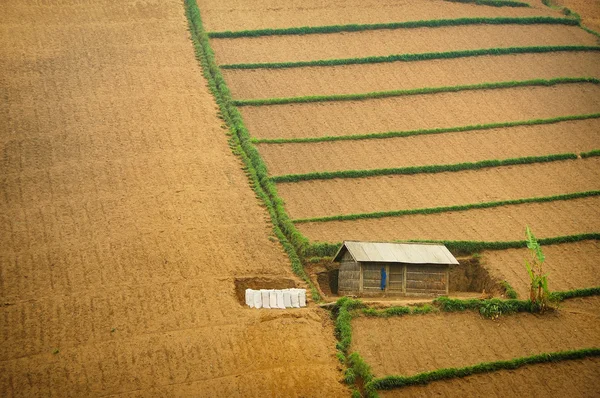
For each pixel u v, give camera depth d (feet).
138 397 155.22
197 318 174.19
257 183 220.02
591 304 185.06
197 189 215.51
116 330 170.40
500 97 261.24
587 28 301.22
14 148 226.38
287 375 161.07
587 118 254.06
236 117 244.22
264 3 301.22
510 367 165.99
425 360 167.73
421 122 249.55
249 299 180.75
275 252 197.16
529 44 286.25
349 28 287.28
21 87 250.37
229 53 274.36
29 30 277.64
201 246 195.72
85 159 223.51
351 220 211.00
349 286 188.96
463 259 200.03
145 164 222.89
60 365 161.79
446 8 303.27
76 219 202.08
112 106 244.63
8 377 159.02
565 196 221.87
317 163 230.89
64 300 177.88
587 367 167.43
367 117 250.57
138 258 190.29
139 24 286.05
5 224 200.03
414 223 210.59
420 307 179.32
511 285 191.21
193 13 292.20
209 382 159.12
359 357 165.27
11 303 176.76
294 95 257.96
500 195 222.48
